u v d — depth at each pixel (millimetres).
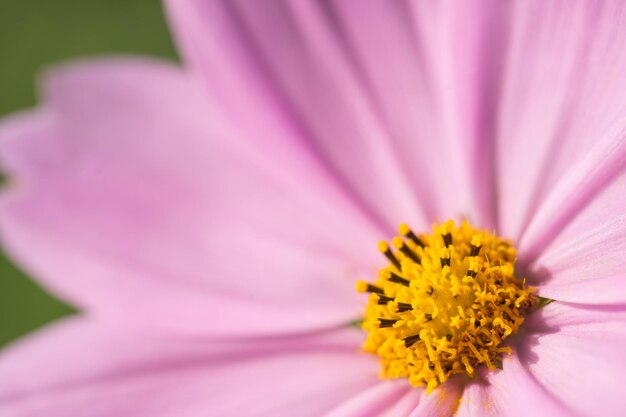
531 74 144
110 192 158
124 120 160
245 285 156
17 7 201
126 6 199
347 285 154
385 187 153
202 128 160
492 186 147
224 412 150
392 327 143
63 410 151
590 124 141
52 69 160
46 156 158
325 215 156
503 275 141
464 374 141
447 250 142
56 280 156
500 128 146
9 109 200
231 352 153
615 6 138
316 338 153
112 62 161
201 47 149
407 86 153
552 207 140
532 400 129
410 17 152
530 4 143
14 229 156
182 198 159
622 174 136
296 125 153
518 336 140
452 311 141
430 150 152
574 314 136
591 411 126
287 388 150
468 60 145
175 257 157
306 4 153
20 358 153
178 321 154
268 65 152
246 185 159
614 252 136
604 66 140
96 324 155
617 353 128
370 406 143
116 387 152
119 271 156
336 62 154
